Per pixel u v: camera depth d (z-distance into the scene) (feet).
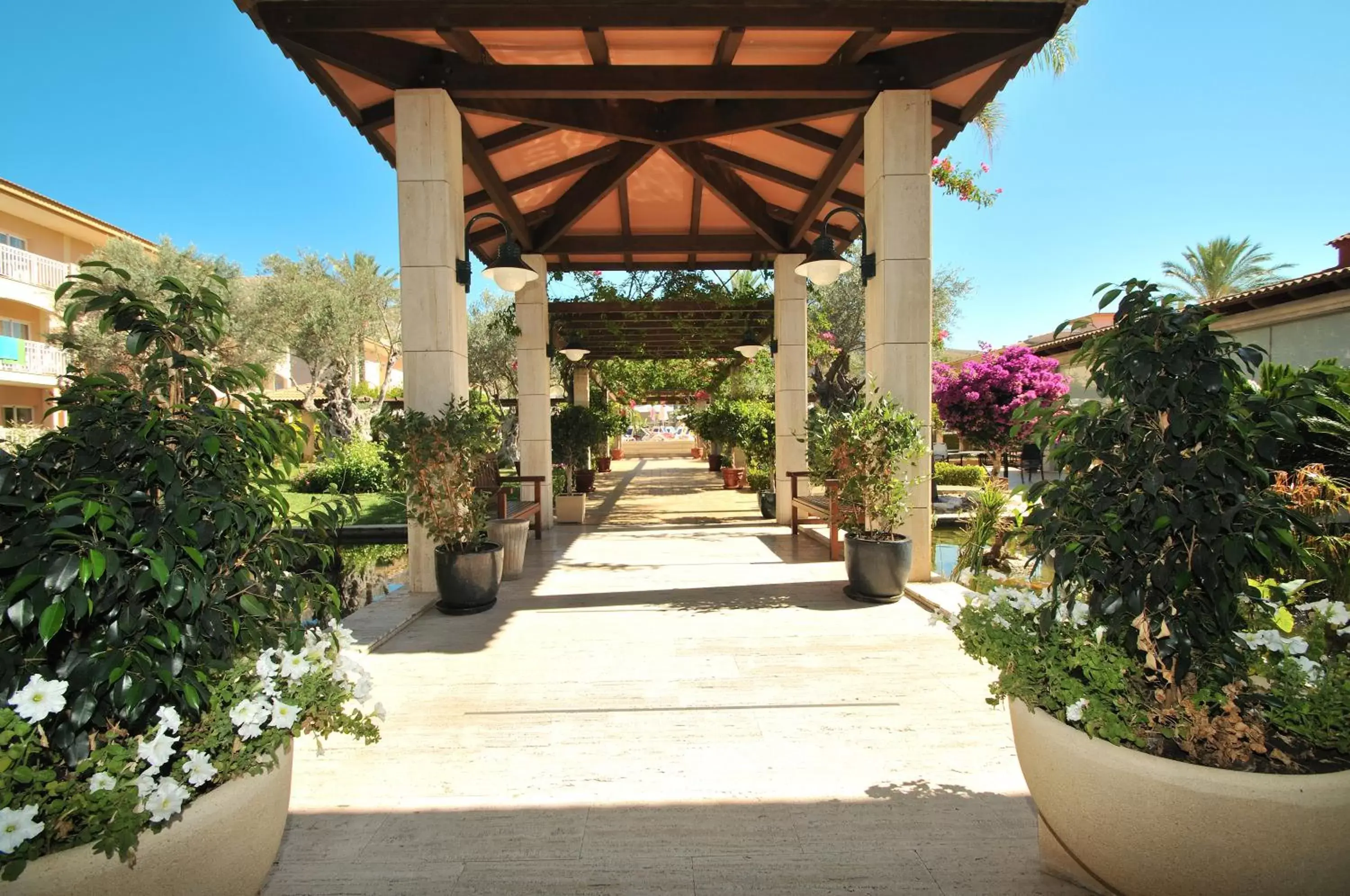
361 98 13.65
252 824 4.21
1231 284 53.47
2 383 47.78
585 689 8.93
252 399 5.30
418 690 8.95
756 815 5.84
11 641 4.06
